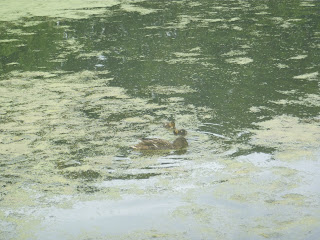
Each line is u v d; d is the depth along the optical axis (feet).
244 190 25.73
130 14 69.77
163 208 24.17
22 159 29.37
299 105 37.45
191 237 21.72
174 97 39.68
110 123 34.68
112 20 66.13
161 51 52.65
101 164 28.76
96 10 72.64
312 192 25.40
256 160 28.99
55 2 79.51
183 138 31.01
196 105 37.91
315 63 48.06
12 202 24.95
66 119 35.35
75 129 33.60
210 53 51.75
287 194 25.26
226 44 54.85
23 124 34.40
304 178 26.84
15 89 41.88
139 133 32.96
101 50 53.42
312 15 68.54
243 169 27.94
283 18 66.85
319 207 24.04
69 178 27.27
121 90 41.47
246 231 22.09
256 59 49.55
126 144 31.37
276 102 38.17
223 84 42.63
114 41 56.54
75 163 28.94
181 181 26.78
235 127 33.63
